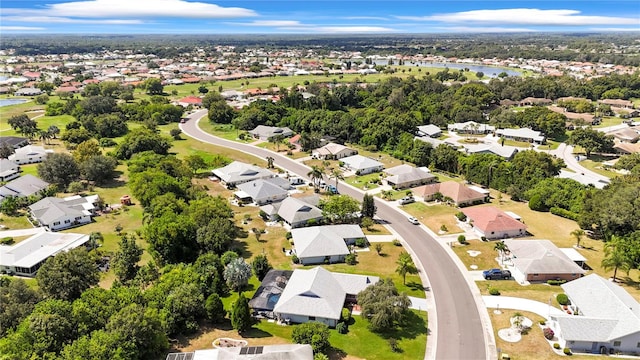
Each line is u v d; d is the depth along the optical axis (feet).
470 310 262.47
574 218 387.34
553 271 292.20
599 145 577.84
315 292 254.88
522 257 310.24
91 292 231.91
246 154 601.62
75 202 403.95
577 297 257.14
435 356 224.12
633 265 292.81
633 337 222.07
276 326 247.50
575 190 405.59
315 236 331.98
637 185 346.13
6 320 215.31
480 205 428.56
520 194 439.63
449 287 287.48
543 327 245.45
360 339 235.81
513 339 236.43
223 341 230.48
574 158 586.04
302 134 625.00
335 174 490.90
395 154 584.81
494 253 331.77
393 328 245.45
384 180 497.05
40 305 215.51
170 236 310.04
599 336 224.53
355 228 356.38
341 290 269.23
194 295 245.45
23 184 439.22
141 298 238.07
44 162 468.34
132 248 295.07
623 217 326.65
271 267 311.88
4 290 232.12
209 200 373.61
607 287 253.24
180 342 229.45
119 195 449.06
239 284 279.49
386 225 384.06
